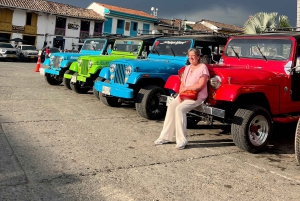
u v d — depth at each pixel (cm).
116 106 794
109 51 1033
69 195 310
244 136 470
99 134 534
